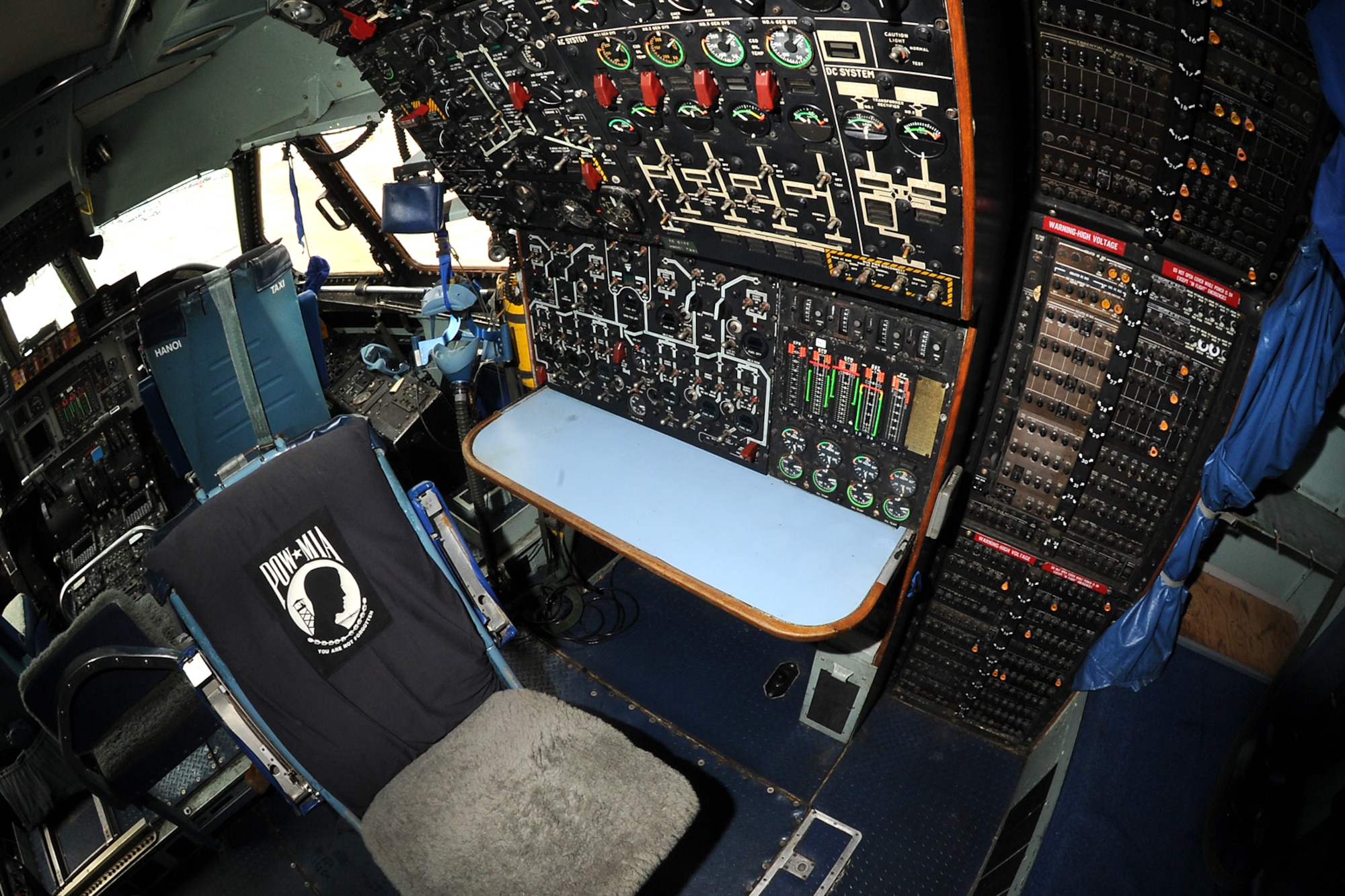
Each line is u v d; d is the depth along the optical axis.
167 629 3.21
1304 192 2.07
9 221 2.93
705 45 2.21
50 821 3.26
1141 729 2.97
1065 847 2.63
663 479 3.23
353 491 2.27
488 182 3.29
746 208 2.63
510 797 2.23
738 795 3.45
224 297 3.29
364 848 3.36
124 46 2.64
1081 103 2.25
